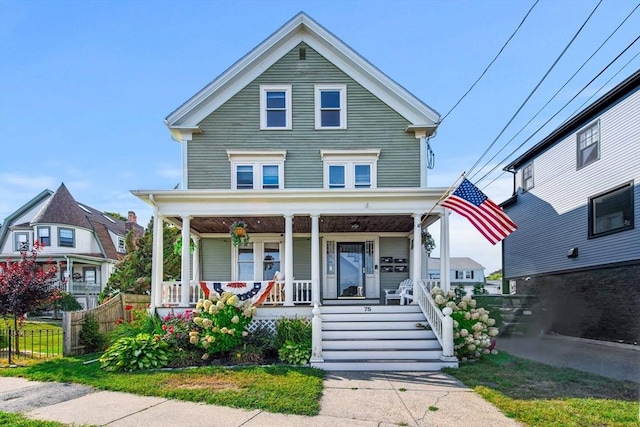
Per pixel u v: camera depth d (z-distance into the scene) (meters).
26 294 10.48
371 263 14.59
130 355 8.63
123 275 20.28
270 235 14.59
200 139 13.94
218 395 6.54
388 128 14.09
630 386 7.21
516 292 20.62
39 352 10.77
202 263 14.48
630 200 12.80
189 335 9.29
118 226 35.06
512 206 21.00
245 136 14.00
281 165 13.92
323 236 14.64
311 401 6.25
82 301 23.78
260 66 14.21
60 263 27.05
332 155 13.95
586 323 14.84
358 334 9.93
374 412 5.87
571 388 7.07
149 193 10.87
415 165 13.96
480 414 5.78
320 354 8.88
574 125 15.62
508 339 14.73
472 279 47.22
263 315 10.88
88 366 8.92
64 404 6.32
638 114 12.44
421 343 9.52
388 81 14.03
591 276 14.68
